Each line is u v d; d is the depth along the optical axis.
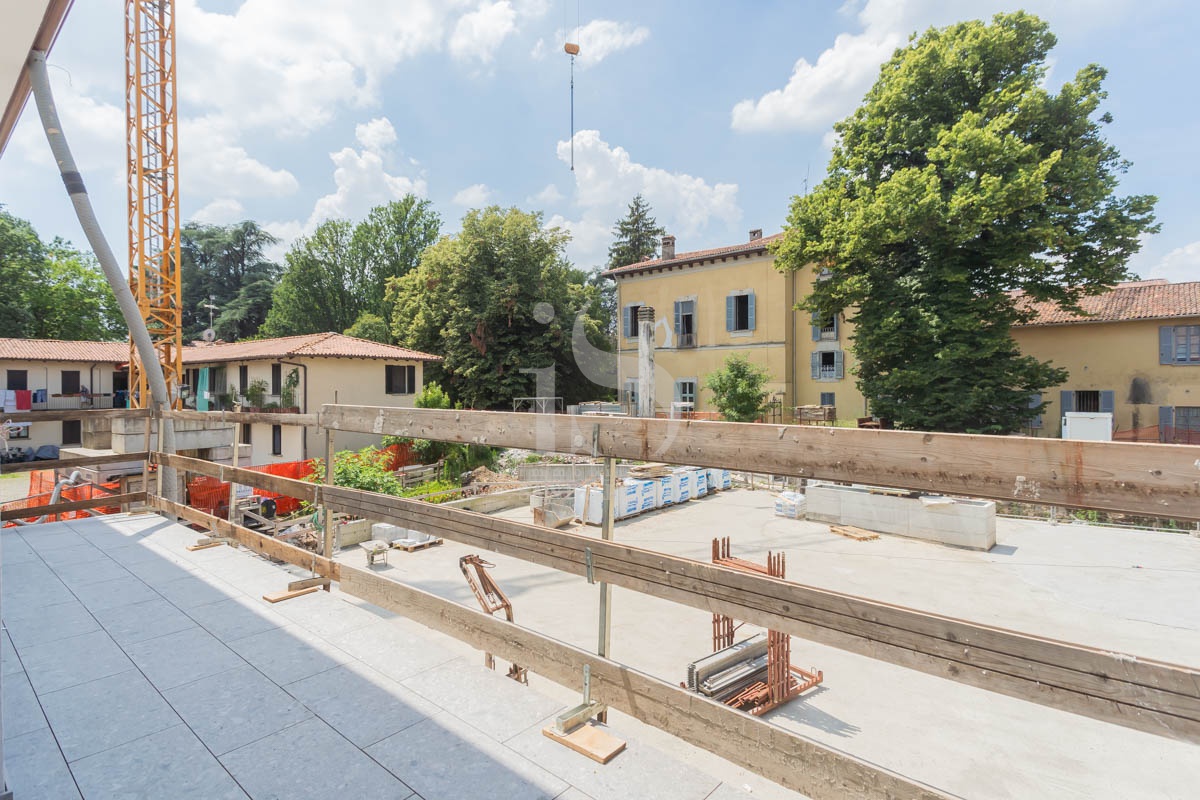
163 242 19.52
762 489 19.47
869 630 1.53
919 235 16.89
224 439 12.59
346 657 2.78
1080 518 15.20
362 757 1.99
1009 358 17.42
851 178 19.30
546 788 1.82
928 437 1.51
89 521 5.69
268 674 2.61
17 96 3.40
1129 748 5.57
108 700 2.37
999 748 5.57
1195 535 13.55
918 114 18.02
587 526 14.66
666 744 4.57
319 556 3.62
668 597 1.95
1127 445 1.24
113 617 3.28
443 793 1.79
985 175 15.13
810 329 22.33
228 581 3.91
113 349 32.28
